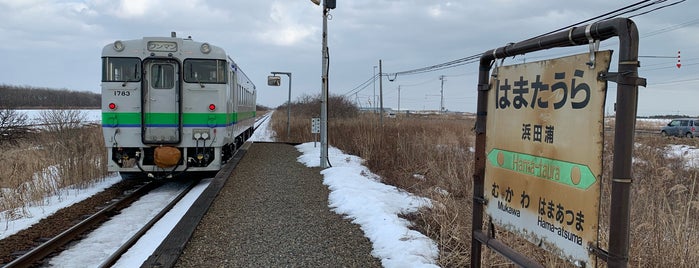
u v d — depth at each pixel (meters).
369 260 5.07
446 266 4.75
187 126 10.51
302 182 10.36
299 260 5.10
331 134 22.25
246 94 18.70
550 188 2.79
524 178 3.08
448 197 6.73
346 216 7.11
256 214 7.22
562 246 2.69
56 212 8.11
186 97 10.48
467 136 15.25
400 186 9.81
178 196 9.49
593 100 2.43
